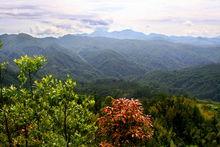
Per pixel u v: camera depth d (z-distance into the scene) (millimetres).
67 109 12961
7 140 14398
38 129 13422
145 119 12977
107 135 13359
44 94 13172
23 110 13148
